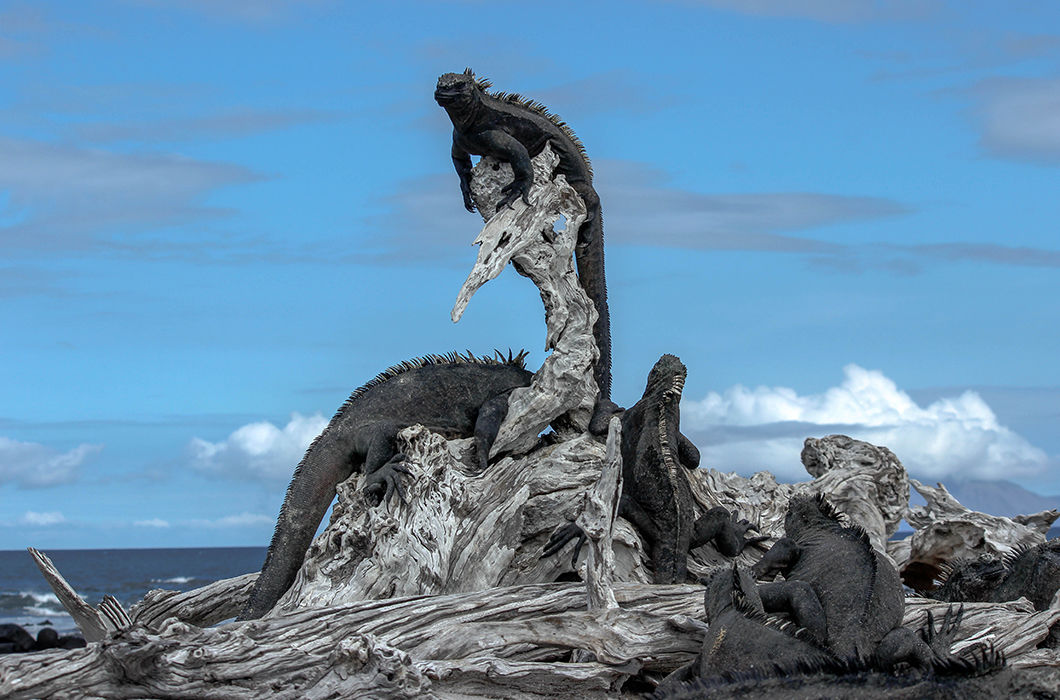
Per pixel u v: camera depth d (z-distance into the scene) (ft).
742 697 24.41
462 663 32.65
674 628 34.55
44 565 39.60
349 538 43.21
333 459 46.50
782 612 33.55
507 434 45.80
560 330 46.68
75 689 30.76
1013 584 41.57
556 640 34.63
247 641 32.17
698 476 48.14
